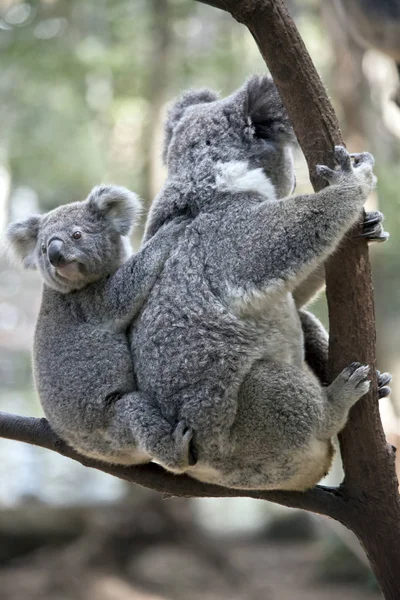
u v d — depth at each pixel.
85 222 8.05
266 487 6.65
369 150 19.66
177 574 23.28
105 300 7.16
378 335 19.72
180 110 8.24
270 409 6.40
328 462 6.82
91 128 24.50
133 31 24.14
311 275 7.54
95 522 24.50
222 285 6.59
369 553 6.94
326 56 22.59
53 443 7.33
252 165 7.27
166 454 6.38
